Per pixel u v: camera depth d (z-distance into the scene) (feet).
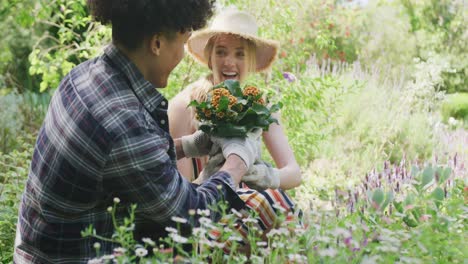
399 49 33.60
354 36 34.73
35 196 6.59
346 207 8.79
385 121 22.07
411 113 25.27
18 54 30.17
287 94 15.62
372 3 36.19
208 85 9.73
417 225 8.00
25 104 22.79
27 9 18.43
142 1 6.47
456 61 31.42
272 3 16.55
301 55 19.35
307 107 16.28
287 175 9.02
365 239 6.55
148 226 6.76
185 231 6.63
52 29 30.45
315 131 16.94
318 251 6.22
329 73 25.16
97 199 6.42
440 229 7.18
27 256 6.83
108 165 6.26
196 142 8.21
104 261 6.42
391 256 6.31
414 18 34.17
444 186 9.26
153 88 6.73
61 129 6.46
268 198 7.72
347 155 20.40
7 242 10.09
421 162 19.76
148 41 6.69
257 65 10.74
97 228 6.57
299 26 31.09
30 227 6.69
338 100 17.44
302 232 6.40
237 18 9.97
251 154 7.60
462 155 17.43
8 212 10.40
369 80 27.09
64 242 6.54
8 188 11.30
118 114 6.32
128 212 6.55
